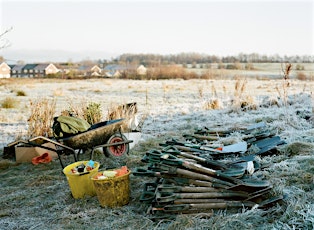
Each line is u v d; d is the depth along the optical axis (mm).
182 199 4090
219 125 9195
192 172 4305
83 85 28453
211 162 4879
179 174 4297
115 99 17578
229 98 13805
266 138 6910
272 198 4113
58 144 6094
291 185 4676
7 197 5191
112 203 4520
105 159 6809
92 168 5059
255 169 5277
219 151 5988
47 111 8570
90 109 8609
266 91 17188
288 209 3867
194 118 11031
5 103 15055
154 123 10766
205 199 4121
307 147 6227
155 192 4312
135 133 7848
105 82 30922
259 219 3805
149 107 14055
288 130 7879
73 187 4930
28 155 7062
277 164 5461
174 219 3984
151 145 7824
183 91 20828
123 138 6891
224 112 11406
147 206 4434
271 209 3953
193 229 3689
